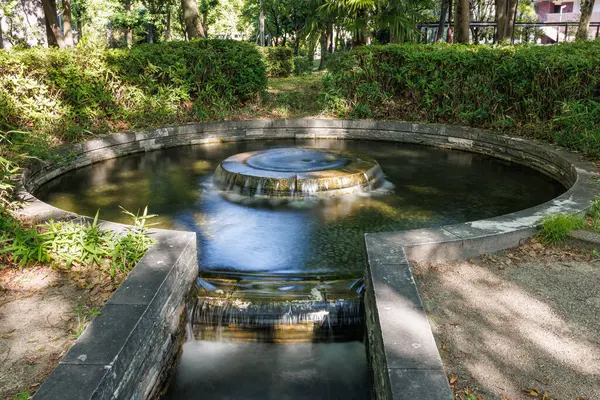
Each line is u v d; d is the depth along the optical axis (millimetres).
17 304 3256
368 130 9953
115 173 7527
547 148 7328
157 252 3664
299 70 21500
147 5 29719
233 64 10789
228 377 3328
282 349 3646
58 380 2273
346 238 4961
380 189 6625
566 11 33500
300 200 6145
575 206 4750
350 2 11719
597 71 7711
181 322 3623
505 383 2527
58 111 8570
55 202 6148
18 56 8094
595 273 3727
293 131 10203
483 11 26797
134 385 2699
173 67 10359
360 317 3725
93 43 9516
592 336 2926
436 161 8203
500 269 3820
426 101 10070
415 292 3072
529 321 3094
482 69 9352
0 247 3865
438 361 2391
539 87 8383
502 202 6051
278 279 4125
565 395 2439
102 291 3422
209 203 6059
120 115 9617
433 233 4074
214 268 4324
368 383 3256
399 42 12758
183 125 9602
